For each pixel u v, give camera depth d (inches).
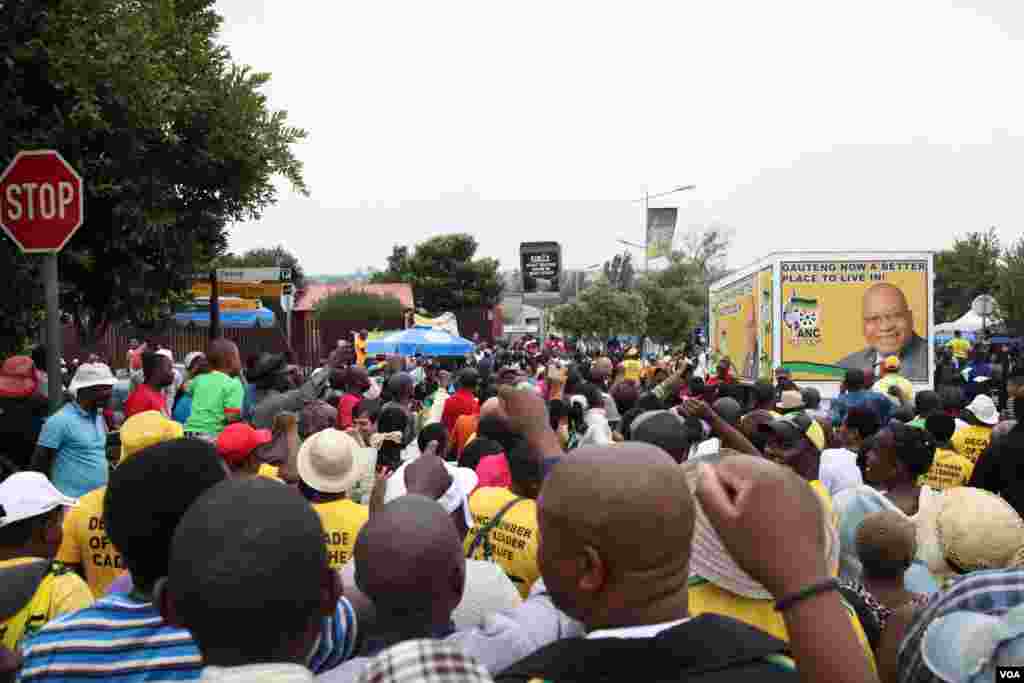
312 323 1521.9
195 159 346.6
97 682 86.4
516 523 153.4
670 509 59.8
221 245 396.2
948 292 2541.8
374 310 1520.7
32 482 141.8
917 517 178.1
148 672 86.8
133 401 306.3
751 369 800.9
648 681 56.9
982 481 253.8
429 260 2689.5
